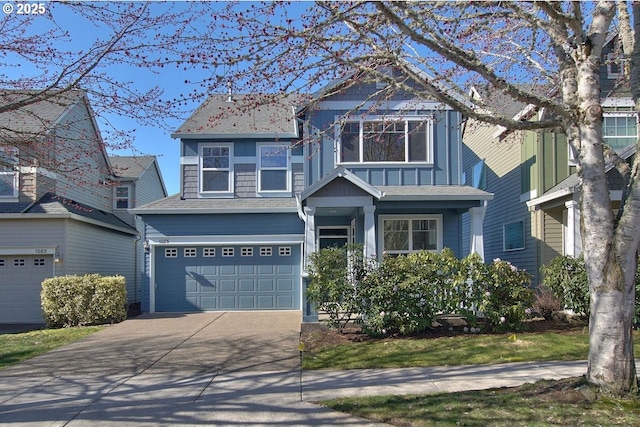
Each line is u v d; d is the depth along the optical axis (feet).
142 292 48.80
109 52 23.66
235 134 50.34
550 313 37.42
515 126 20.12
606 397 18.02
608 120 44.60
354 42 20.80
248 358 28.40
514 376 23.00
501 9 24.59
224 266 49.49
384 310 32.71
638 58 19.95
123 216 70.85
